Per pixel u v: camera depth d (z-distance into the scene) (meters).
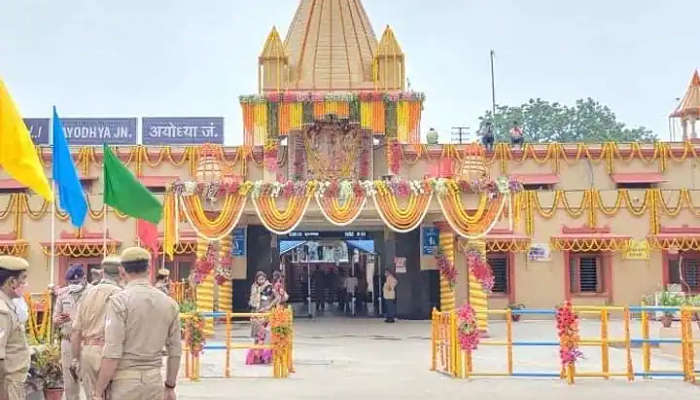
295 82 30.22
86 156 31.70
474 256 23.02
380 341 21.41
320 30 31.27
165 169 31.98
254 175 30.92
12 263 7.30
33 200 29.08
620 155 32.19
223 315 14.36
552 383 13.45
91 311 8.31
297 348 19.62
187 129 34.03
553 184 31.95
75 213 12.56
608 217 30.00
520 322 28.27
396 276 29.23
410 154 31.31
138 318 6.52
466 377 14.12
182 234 28.95
